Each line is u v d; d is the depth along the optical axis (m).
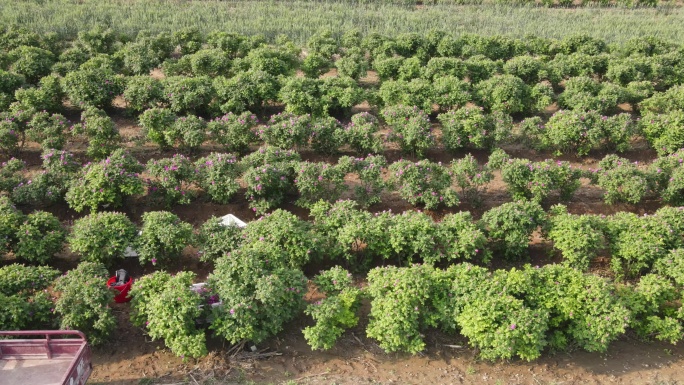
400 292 11.80
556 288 12.13
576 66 24.59
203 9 32.69
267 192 16.41
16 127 18.25
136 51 24.45
